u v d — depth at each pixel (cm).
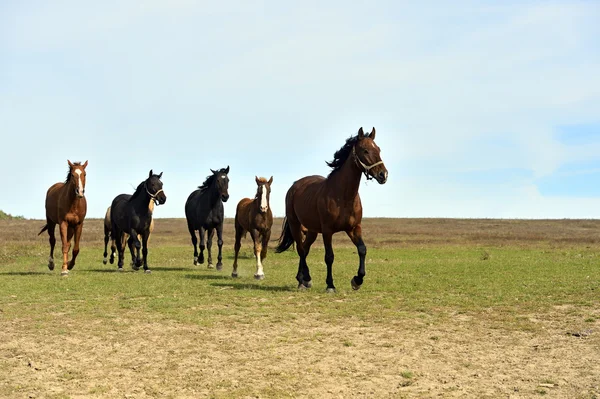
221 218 1781
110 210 1906
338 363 686
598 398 552
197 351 743
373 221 5206
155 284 1359
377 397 569
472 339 800
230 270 1758
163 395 579
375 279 1416
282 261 2052
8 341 798
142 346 769
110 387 602
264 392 584
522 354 720
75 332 851
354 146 1093
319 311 1001
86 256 2333
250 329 867
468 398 562
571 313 963
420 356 715
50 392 587
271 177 1497
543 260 1944
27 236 3294
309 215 1200
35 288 1305
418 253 2416
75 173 1530
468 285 1284
